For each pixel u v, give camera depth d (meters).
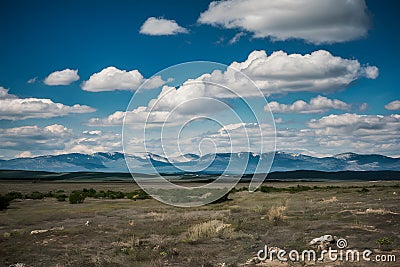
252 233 23.05
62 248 21.08
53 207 48.22
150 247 20.25
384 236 19.55
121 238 23.48
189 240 21.53
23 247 21.27
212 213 35.00
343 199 43.91
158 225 28.61
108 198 64.06
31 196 66.25
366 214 27.97
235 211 35.34
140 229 26.92
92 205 49.62
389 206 33.09
